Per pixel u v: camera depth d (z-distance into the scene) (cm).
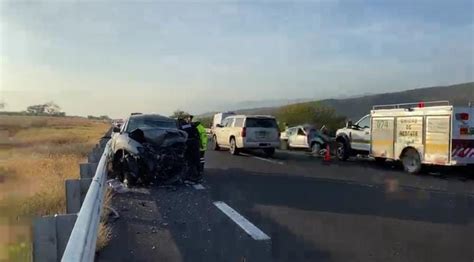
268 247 682
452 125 1530
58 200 992
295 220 860
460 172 1666
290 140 2842
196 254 649
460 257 630
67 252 346
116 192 1181
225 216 896
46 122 6781
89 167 909
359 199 1091
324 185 1330
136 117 1501
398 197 1120
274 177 1519
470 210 959
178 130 1345
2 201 1001
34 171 1528
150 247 682
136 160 1254
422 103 1706
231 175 1570
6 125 5516
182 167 1313
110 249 671
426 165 1688
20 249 714
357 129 2052
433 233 763
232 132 2508
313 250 665
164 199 1085
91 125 7319
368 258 627
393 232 770
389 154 1808
